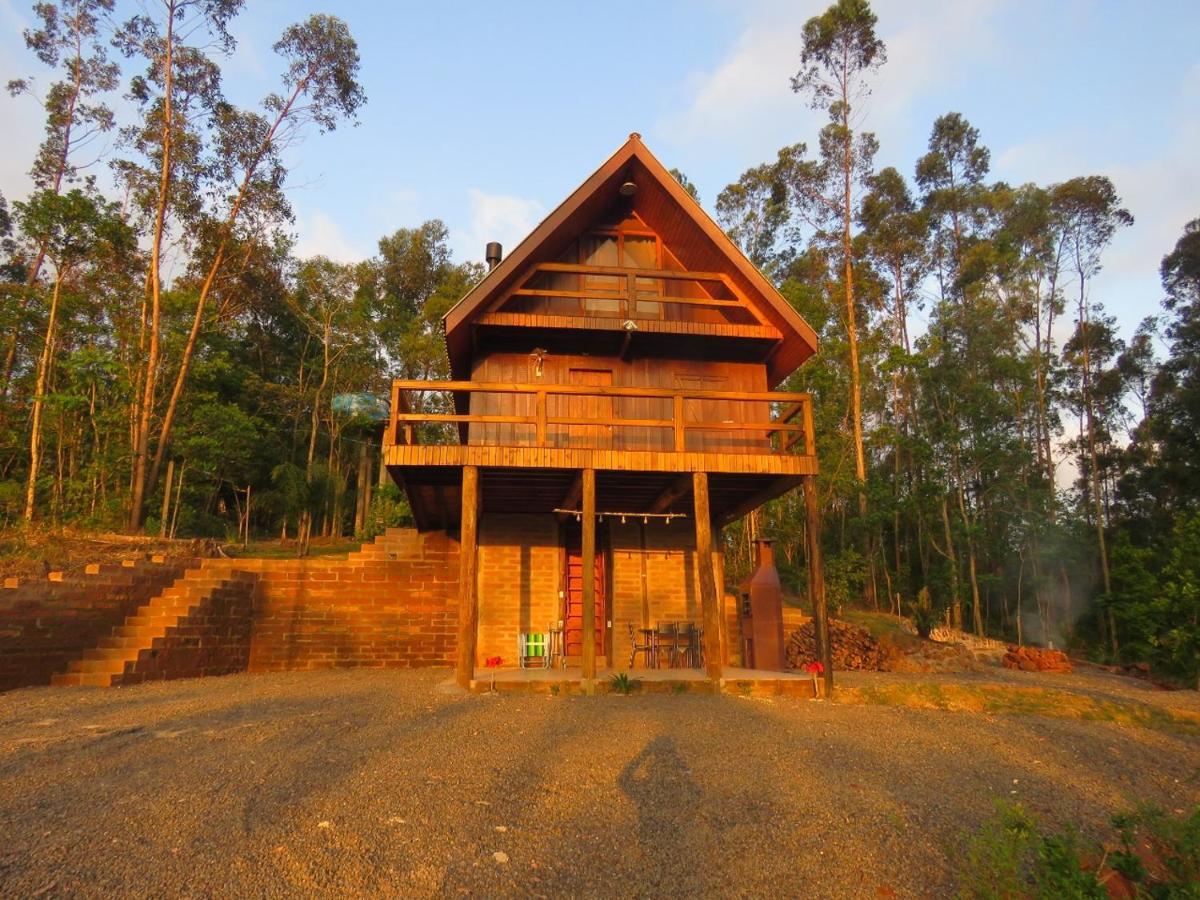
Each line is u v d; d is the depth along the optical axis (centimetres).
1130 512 3522
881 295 3334
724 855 500
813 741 802
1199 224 3578
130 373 2306
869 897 457
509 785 598
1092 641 2945
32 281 2625
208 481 2994
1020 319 3466
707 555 1106
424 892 418
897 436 2894
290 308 3816
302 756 637
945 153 4250
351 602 1512
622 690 1040
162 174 2156
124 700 923
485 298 1251
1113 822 539
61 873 399
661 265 1464
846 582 2367
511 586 1450
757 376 1444
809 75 3117
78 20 2319
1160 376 3425
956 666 1803
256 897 394
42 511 1908
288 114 2314
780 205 3278
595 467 1103
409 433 1180
